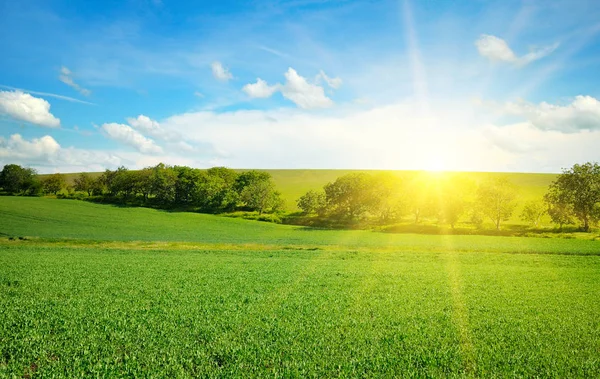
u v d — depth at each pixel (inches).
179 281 1065.5
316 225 3779.5
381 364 468.1
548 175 6609.3
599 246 2188.7
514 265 1514.5
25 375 426.9
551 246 2187.5
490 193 3368.6
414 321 676.7
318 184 6628.9
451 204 3516.2
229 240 2443.4
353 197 4065.0
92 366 445.4
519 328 637.3
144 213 3821.4
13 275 1121.4
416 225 3567.9
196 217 3750.0
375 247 2193.7
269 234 2883.9
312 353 503.5
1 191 5570.9
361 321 667.4
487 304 820.6
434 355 502.6
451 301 847.1
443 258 1706.4
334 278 1143.0
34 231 2549.2
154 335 566.9
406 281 1109.1
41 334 560.4
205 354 492.4
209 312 717.9
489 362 482.9
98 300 809.5
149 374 426.6
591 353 520.1
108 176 5349.4
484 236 2888.8
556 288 1023.0
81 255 1656.0
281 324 642.2
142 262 1465.3
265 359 481.4
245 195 4340.6
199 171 4872.0
